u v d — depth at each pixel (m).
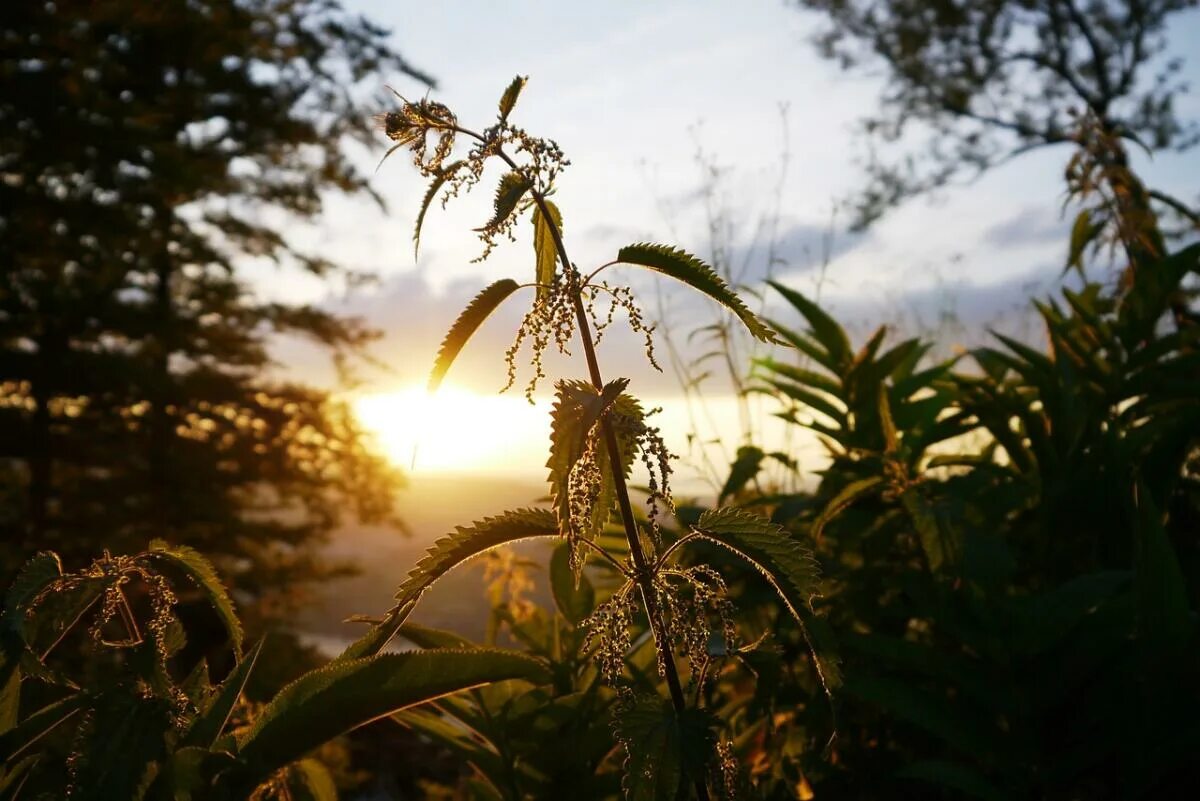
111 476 17.08
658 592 1.18
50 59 12.55
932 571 1.96
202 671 1.34
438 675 1.22
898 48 15.41
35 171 13.20
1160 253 2.95
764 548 1.18
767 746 2.24
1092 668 1.74
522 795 1.86
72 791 1.11
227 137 17.66
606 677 1.18
